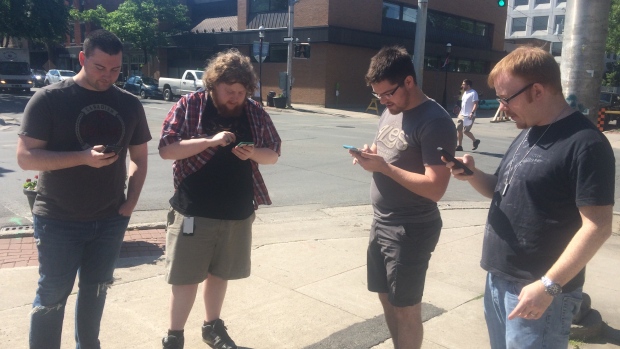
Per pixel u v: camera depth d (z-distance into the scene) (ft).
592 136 6.58
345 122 68.18
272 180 30.12
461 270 16.58
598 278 16.07
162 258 16.74
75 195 9.00
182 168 10.24
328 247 18.40
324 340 11.95
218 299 11.28
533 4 208.23
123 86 114.73
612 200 6.51
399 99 9.13
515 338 7.26
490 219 7.70
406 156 9.33
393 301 9.56
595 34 15.06
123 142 9.54
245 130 10.46
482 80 128.88
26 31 101.91
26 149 8.69
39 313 9.25
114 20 117.50
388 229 9.52
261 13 102.99
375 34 97.04
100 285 9.77
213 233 10.31
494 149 45.85
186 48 119.96
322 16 90.68
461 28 119.85
